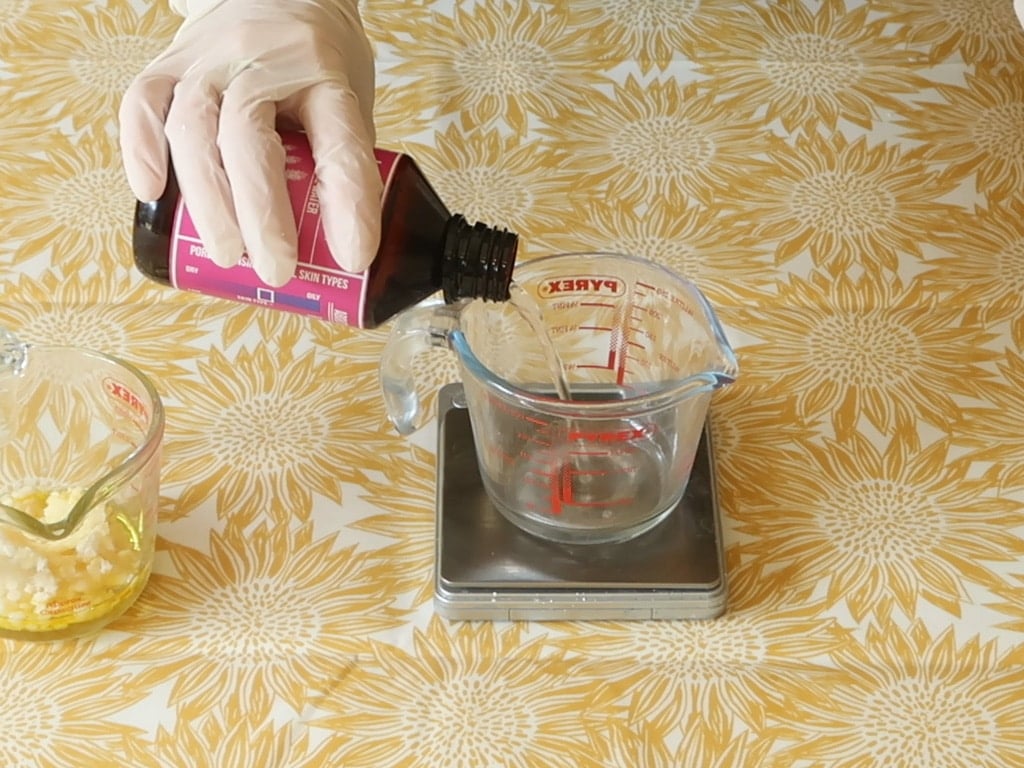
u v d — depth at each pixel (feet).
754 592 2.42
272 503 2.56
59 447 2.53
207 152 2.25
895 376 2.80
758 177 3.28
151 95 2.39
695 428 2.32
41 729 2.20
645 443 2.41
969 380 2.79
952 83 3.53
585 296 2.54
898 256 3.07
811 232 3.13
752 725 2.22
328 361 2.84
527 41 3.65
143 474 2.23
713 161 3.32
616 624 2.38
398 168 2.22
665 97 3.50
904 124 3.42
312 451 2.66
